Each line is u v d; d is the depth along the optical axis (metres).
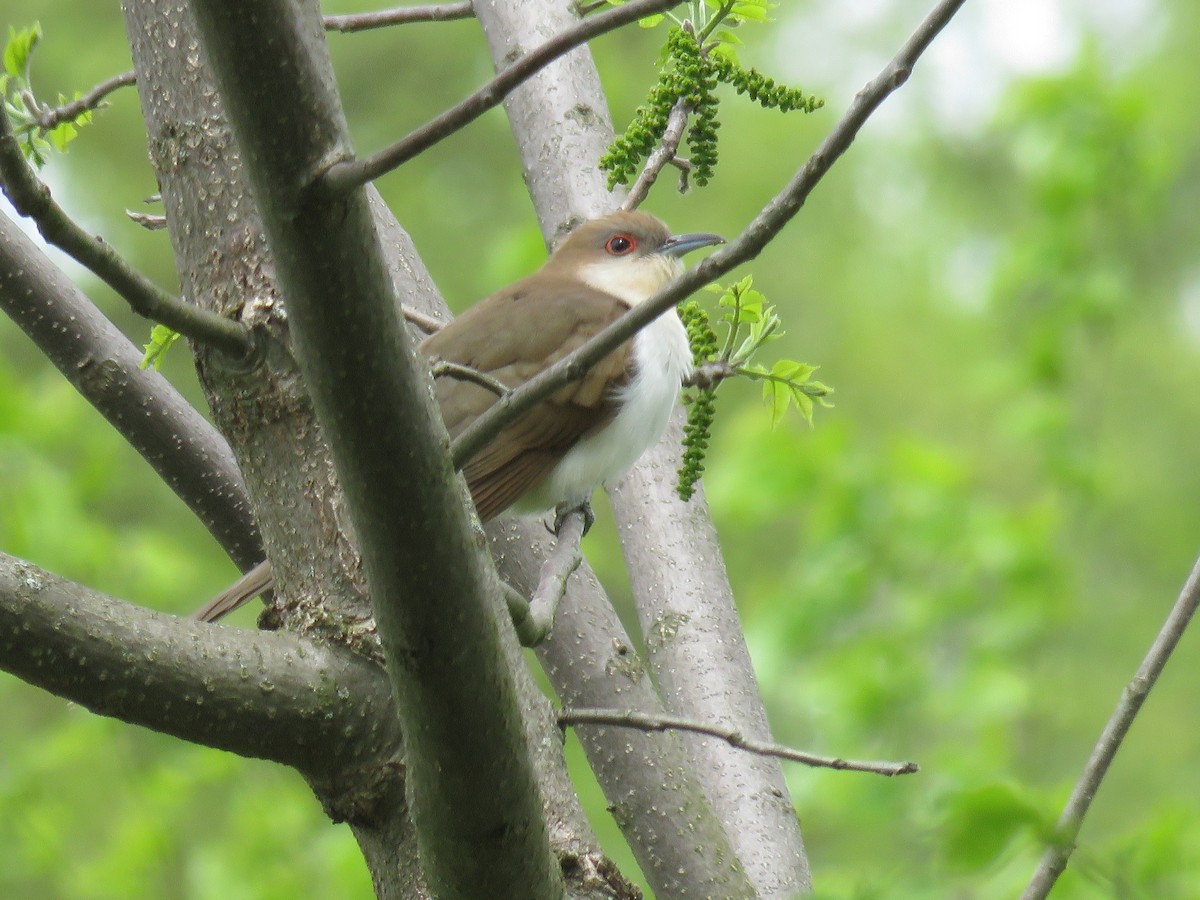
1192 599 7.04
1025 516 16.12
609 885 5.46
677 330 10.37
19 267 7.82
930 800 4.45
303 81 4.14
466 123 4.23
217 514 7.94
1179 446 21.42
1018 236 17.77
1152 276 21.52
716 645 8.78
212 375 6.07
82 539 17.05
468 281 25.92
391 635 4.64
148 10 6.38
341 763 5.52
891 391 26.52
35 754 16.22
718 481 16.80
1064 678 16.62
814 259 28.06
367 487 4.50
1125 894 4.33
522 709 4.89
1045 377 17.19
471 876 4.89
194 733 5.26
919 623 15.36
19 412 17.83
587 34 4.23
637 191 6.99
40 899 16.80
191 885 15.66
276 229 4.28
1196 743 18.45
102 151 25.42
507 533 8.82
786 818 8.30
